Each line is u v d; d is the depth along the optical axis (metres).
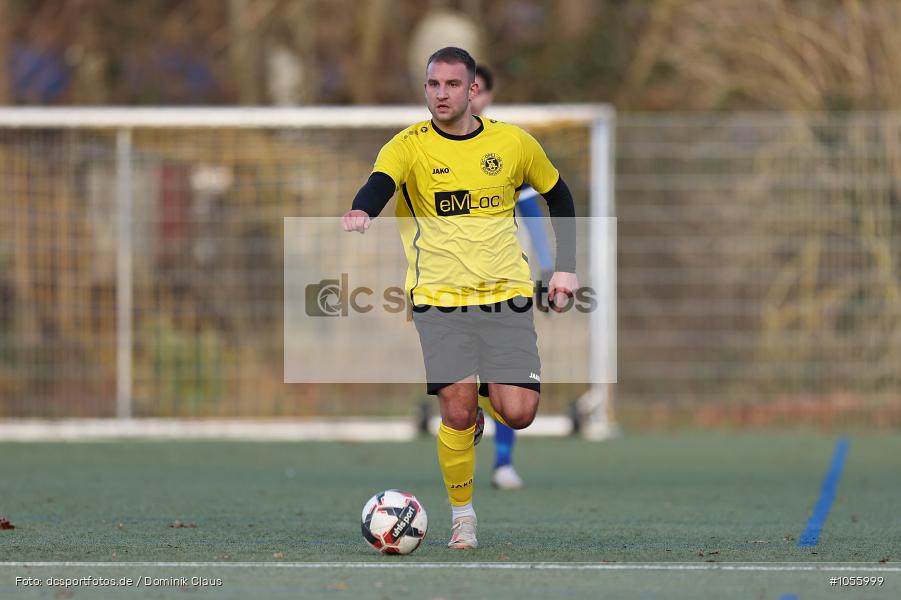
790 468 35.53
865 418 46.03
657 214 46.81
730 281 46.62
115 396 45.38
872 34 49.19
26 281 45.41
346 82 63.34
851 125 46.06
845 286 46.09
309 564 18.30
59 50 63.25
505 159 19.55
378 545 19.22
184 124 43.56
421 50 60.00
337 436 44.28
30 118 43.25
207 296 46.31
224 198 46.25
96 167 45.41
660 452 39.81
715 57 53.84
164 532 22.19
